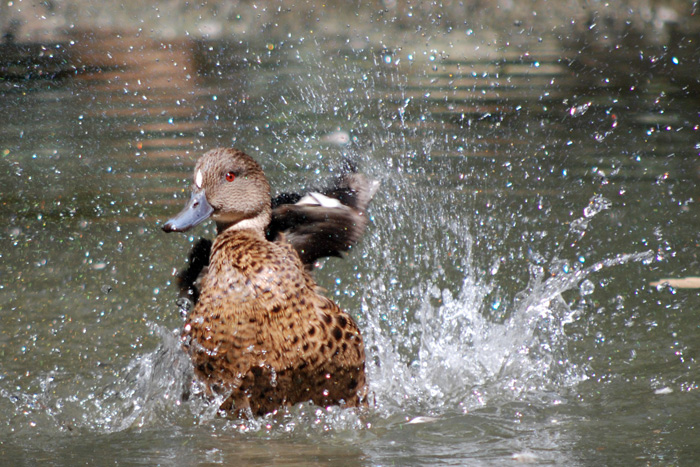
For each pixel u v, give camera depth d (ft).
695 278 31.48
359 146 48.32
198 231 38.29
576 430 20.62
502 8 89.45
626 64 70.23
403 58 73.97
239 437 20.56
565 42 78.84
